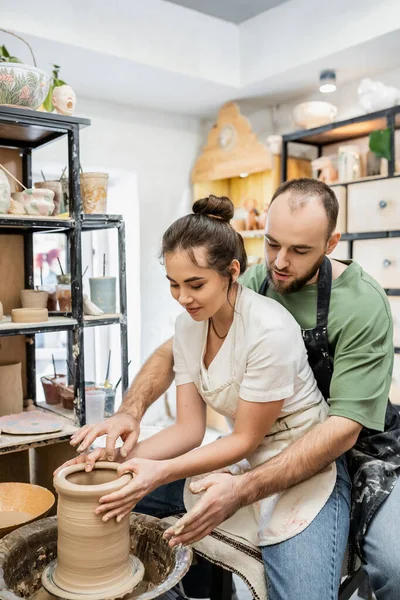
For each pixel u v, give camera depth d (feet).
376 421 4.56
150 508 5.41
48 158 11.75
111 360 14.08
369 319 4.74
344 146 11.08
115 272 13.97
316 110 11.12
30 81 6.31
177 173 13.97
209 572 5.94
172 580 3.60
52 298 7.80
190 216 4.23
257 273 5.76
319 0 10.03
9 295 7.63
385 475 4.79
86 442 4.42
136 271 13.47
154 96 12.29
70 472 3.94
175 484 5.53
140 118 13.19
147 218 13.48
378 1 9.16
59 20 9.18
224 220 4.33
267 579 4.30
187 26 10.84
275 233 4.60
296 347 4.47
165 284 13.91
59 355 14.73
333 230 4.76
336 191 10.79
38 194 6.62
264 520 4.65
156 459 4.73
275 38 10.89
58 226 6.65
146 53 10.27
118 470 3.90
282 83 11.51
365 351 4.66
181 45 10.77
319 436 4.40
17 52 9.66
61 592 3.64
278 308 4.60
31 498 5.43
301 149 12.32
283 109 12.88
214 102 12.84
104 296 7.79
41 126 6.53
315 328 4.91
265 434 4.48
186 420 5.05
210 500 3.89
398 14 8.93
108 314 7.48
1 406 7.07
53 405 7.65
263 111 13.35
